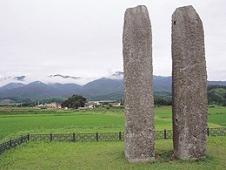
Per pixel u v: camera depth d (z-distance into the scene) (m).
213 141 34.84
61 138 41.03
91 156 27.97
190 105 25.20
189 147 25.02
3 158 28.69
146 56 25.20
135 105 25.16
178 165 23.52
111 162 25.27
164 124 65.00
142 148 25.05
